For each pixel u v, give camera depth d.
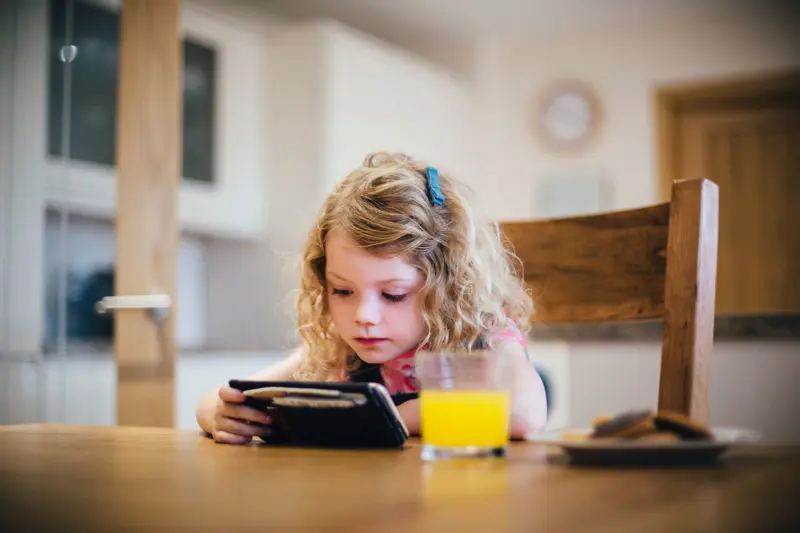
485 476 0.63
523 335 1.22
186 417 3.27
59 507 0.52
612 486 0.57
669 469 0.65
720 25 4.85
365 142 4.24
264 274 4.19
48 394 2.72
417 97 4.64
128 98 2.38
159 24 2.41
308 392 0.86
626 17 4.84
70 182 2.90
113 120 3.08
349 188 1.11
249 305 4.23
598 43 5.02
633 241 1.15
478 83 5.14
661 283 1.12
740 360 2.50
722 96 4.86
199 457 0.80
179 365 3.26
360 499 0.54
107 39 3.04
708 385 1.05
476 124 5.16
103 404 2.88
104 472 0.69
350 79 4.13
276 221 4.11
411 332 1.09
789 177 4.83
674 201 1.07
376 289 1.07
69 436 1.04
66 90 2.88
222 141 3.90
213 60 3.87
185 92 3.74
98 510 0.51
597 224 1.18
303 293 1.25
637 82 4.96
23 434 1.08
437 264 1.10
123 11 2.40
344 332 1.10
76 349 2.91
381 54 4.36
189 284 4.28
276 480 0.63
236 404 0.94
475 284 1.13
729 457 0.71
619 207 4.95
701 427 0.67
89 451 0.86
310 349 1.26
